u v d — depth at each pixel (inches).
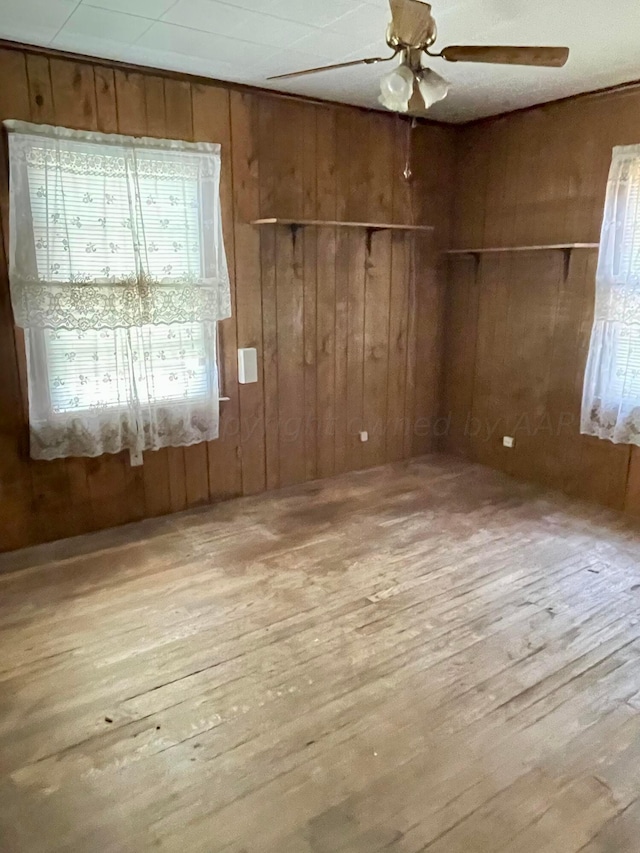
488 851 69.1
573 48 124.3
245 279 158.4
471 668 99.8
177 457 158.9
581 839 70.6
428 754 82.5
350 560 135.5
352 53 127.1
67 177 127.0
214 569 131.6
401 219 185.6
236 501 169.3
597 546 142.4
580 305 165.9
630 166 145.0
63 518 145.1
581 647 105.3
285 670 99.3
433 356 205.3
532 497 173.0
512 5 104.2
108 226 132.7
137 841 70.3
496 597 120.7
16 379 132.3
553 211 169.3
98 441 140.9
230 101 147.0
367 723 88.0
